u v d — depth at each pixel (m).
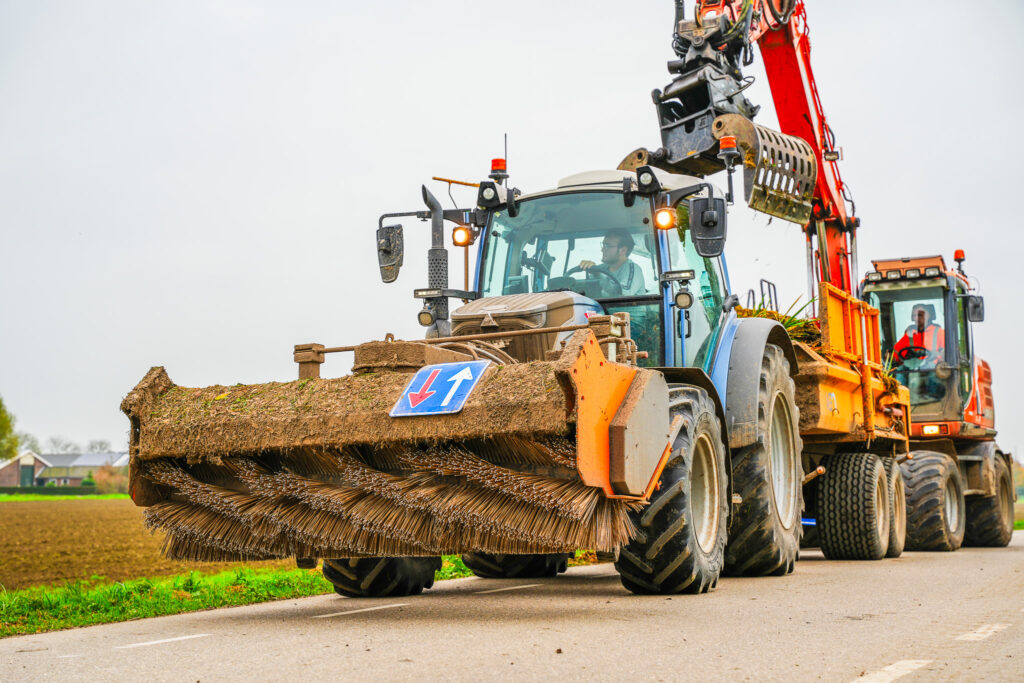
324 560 6.49
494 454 5.09
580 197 7.30
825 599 5.98
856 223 11.55
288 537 5.41
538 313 6.35
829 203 11.29
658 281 6.99
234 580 8.66
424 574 6.73
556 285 7.23
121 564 16.34
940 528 11.29
